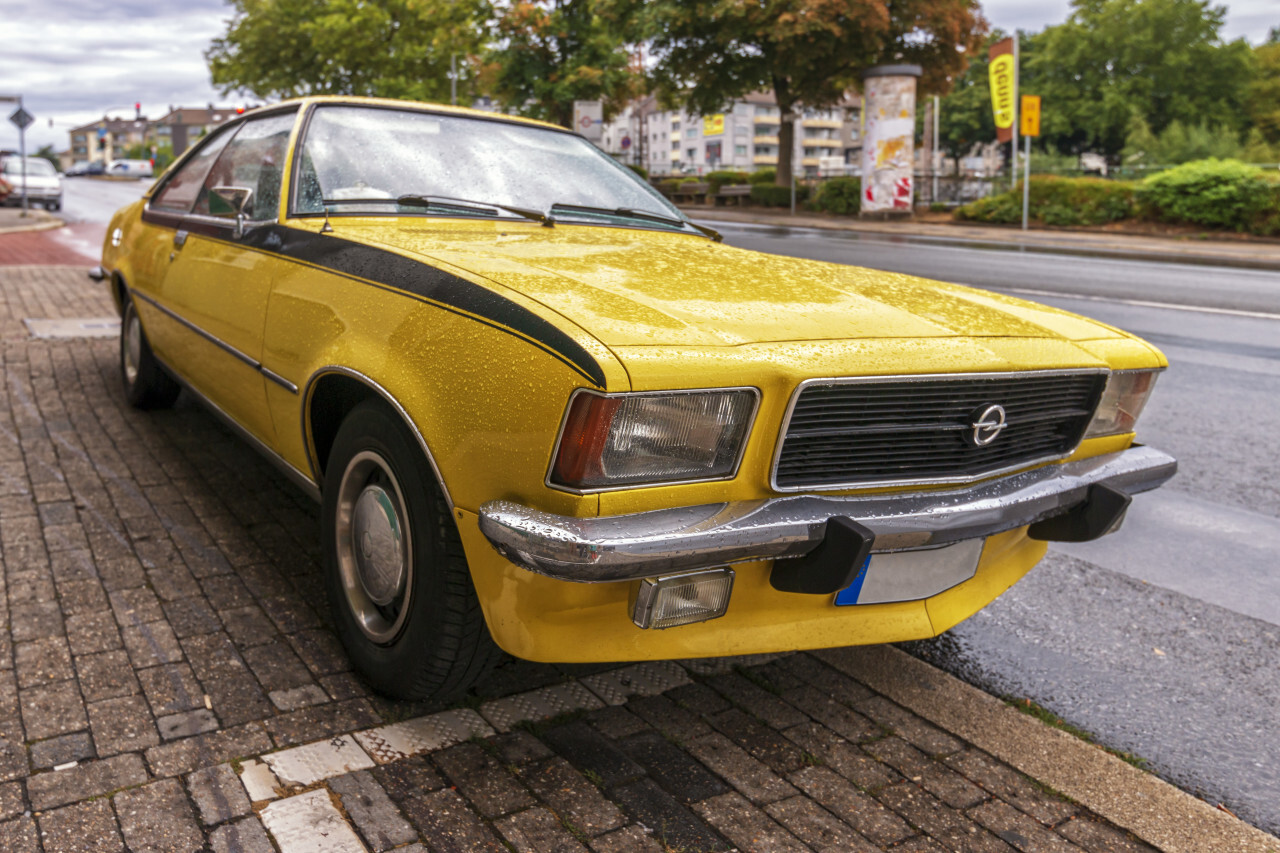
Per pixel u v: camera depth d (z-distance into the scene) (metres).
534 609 1.93
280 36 29.66
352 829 1.89
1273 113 55.19
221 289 3.21
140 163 65.25
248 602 2.87
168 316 3.87
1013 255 15.48
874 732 2.35
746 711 2.42
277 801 1.96
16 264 12.52
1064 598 3.23
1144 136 49.16
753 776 2.15
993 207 23.69
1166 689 2.65
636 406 1.74
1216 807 2.13
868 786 2.14
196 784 2.00
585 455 1.72
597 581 1.72
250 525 3.46
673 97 32.59
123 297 4.79
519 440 1.80
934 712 2.44
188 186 4.14
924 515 1.99
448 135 3.33
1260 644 2.92
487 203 3.09
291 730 2.21
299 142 3.10
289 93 30.73
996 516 2.10
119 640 2.61
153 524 3.44
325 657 2.56
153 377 4.63
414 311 2.14
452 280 2.12
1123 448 2.59
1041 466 2.35
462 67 30.19
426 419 1.99
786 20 25.27
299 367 2.54
